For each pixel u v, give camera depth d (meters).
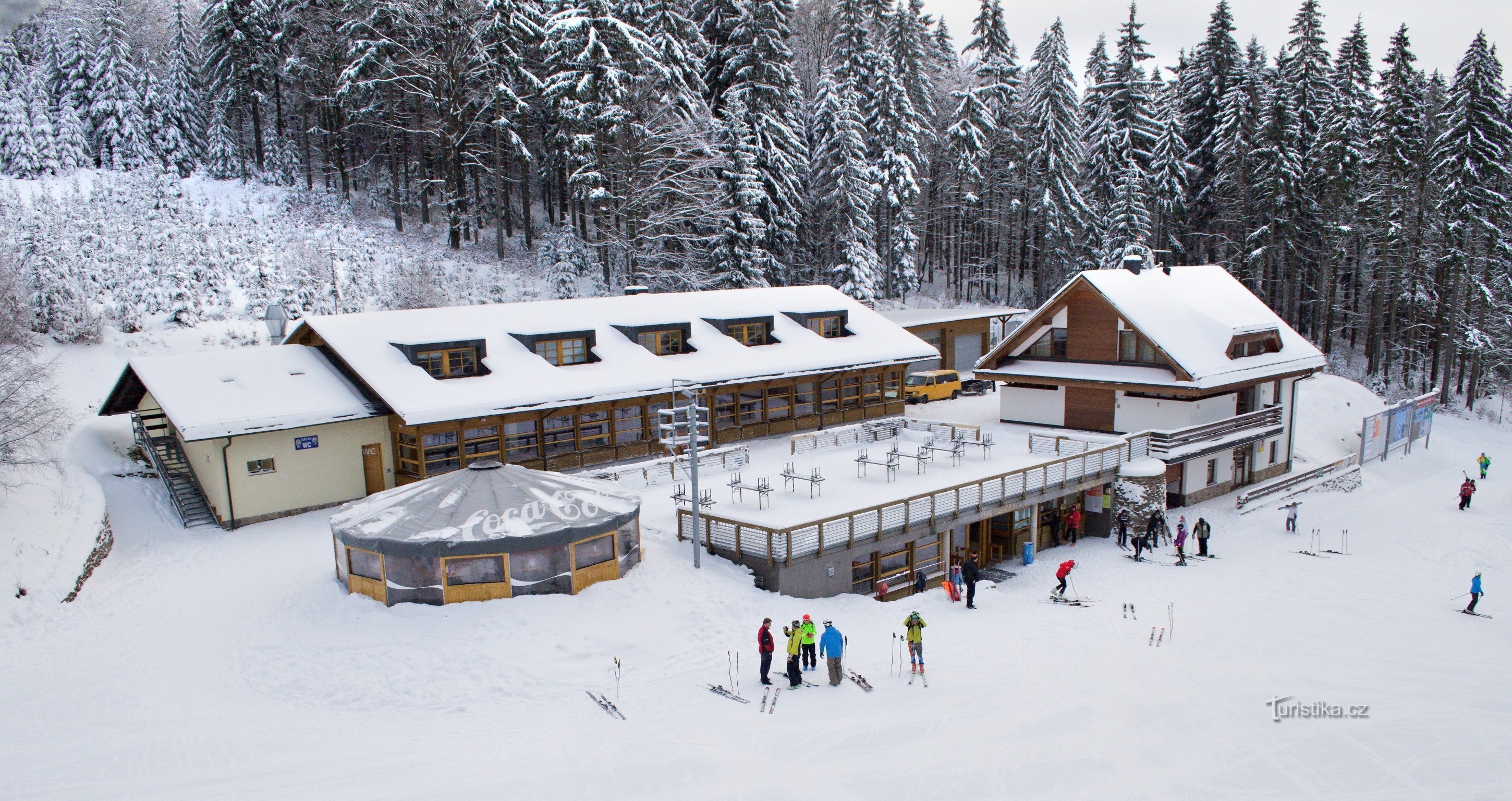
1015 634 21.39
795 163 56.62
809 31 81.75
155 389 26.03
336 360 30.06
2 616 18.92
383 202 62.94
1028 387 38.62
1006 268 80.44
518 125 56.16
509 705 16.23
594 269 53.03
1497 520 33.88
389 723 15.55
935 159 74.44
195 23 83.81
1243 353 36.69
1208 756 15.09
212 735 14.95
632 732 15.31
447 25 52.16
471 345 30.55
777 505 25.38
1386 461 45.28
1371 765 14.88
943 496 25.44
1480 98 53.78
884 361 39.47
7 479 22.64
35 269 34.81
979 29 68.81
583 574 20.25
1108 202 64.19
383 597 19.47
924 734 15.59
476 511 20.09
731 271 51.69
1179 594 25.06
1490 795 13.90
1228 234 67.50
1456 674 19.19
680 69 52.75
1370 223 61.81
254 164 66.56
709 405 34.66
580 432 31.80
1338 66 62.81
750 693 17.12
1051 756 14.88
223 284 41.19
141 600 20.73
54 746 14.48
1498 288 61.09
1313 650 20.62
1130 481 30.80
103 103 62.66
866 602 22.88
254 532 25.58
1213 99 64.25
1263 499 36.06
